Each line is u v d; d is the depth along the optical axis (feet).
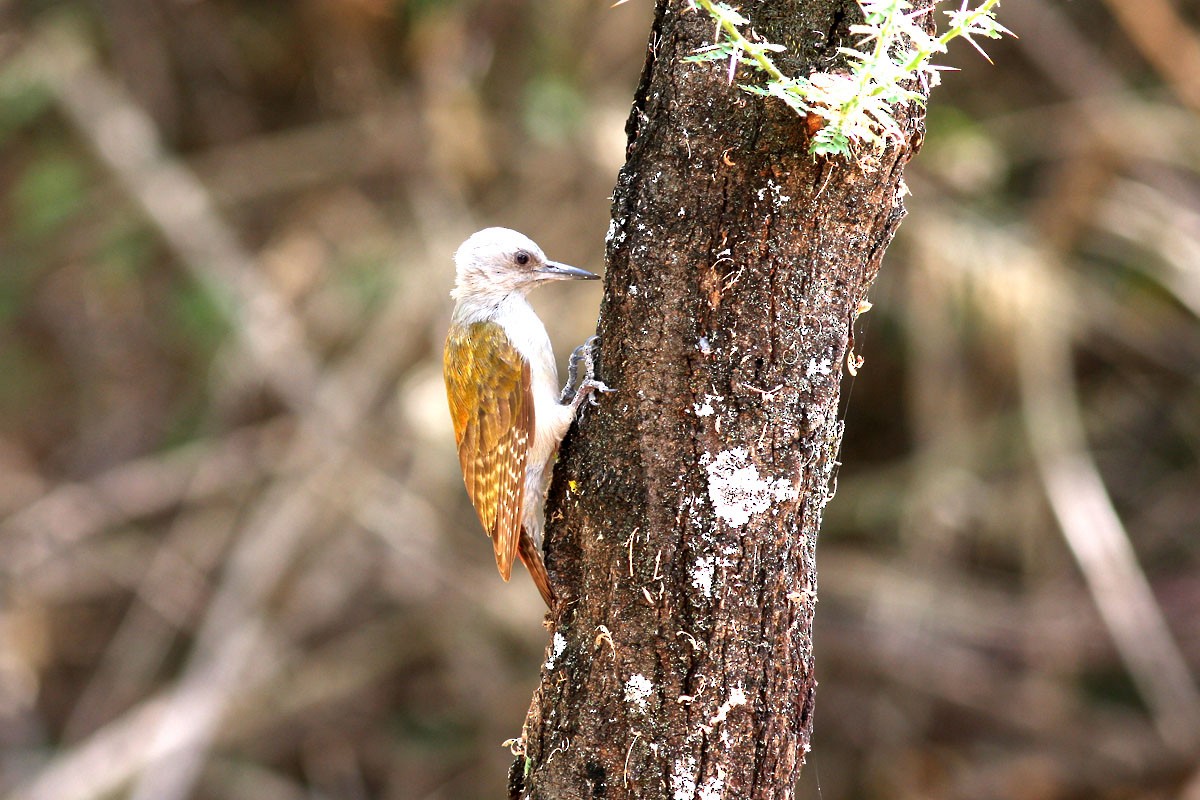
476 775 50.37
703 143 14.99
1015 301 44.06
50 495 52.19
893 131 13.98
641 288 15.42
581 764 15.65
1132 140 45.93
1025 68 49.93
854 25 14.07
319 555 49.14
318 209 53.26
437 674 51.55
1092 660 47.06
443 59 50.78
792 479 15.16
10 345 54.44
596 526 15.79
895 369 49.90
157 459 52.90
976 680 47.06
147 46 53.88
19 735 51.06
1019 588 49.14
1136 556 49.60
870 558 48.47
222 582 50.47
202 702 45.55
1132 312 47.83
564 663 16.07
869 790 48.19
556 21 49.75
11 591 51.08
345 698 51.42
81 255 52.13
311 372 48.78
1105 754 46.50
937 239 44.65
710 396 15.15
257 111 55.11
